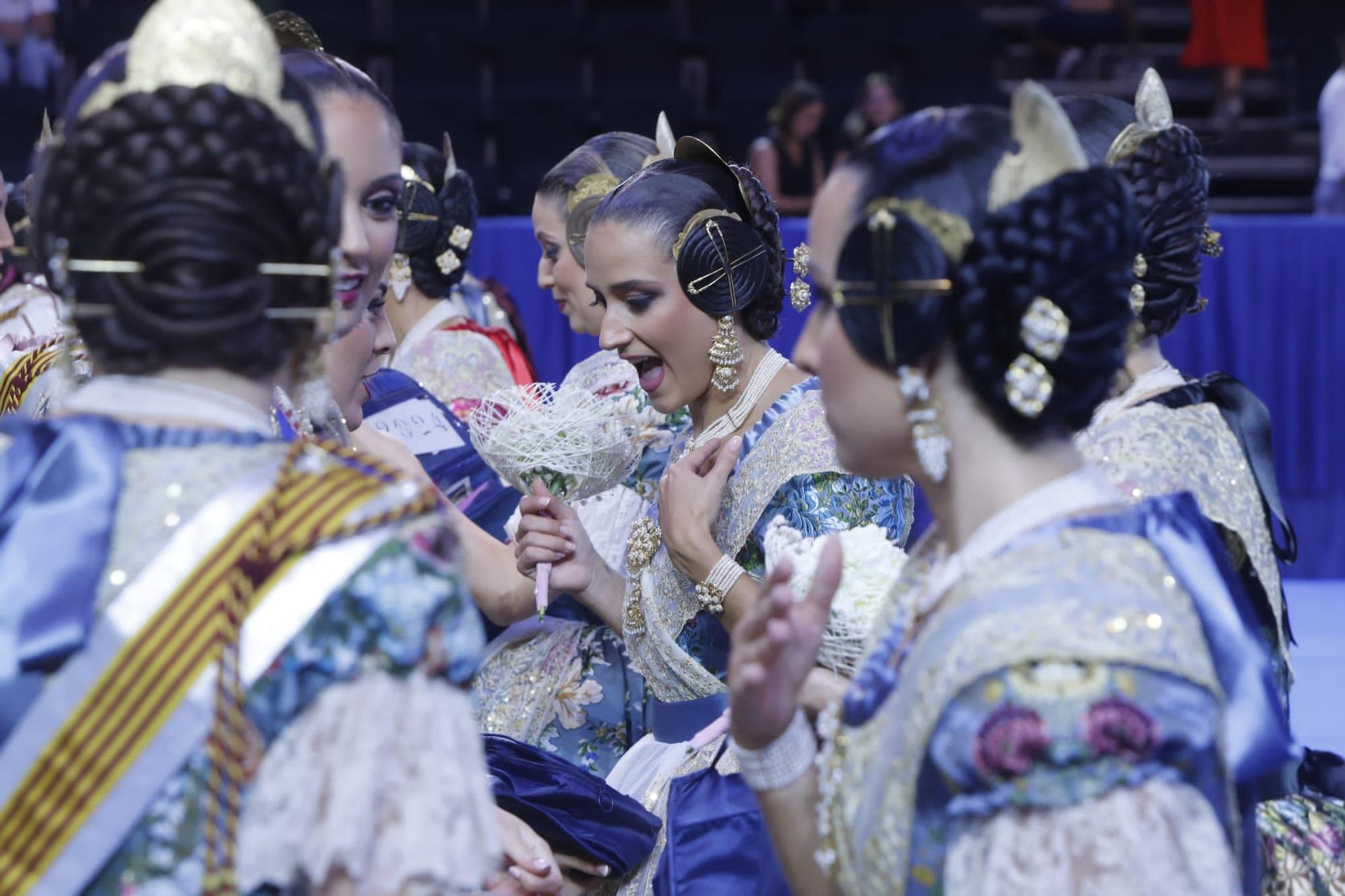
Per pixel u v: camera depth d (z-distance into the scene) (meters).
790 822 4.39
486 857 3.70
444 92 30.77
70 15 29.00
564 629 8.34
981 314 3.88
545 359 19.91
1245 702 4.18
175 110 3.72
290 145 3.82
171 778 3.49
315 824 3.51
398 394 9.01
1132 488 5.16
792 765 4.38
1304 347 21.39
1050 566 3.71
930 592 4.03
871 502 6.71
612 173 10.04
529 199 28.70
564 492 7.64
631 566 7.34
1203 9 34.38
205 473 3.66
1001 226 3.88
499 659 8.37
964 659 3.61
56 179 3.77
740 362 7.10
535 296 19.86
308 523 3.59
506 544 8.45
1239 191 33.81
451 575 3.71
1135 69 34.75
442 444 8.95
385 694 3.56
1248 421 5.69
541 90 31.42
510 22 31.69
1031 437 3.99
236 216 3.67
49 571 3.54
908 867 3.81
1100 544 3.76
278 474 3.69
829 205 4.14
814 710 4.94
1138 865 3.42
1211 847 3.51
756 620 4.25
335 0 31.03
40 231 3.91
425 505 3.72
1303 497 21.84
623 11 33.34
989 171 3.97
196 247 3.62
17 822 3.49
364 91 5.71
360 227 5.68
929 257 3.92
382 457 7.99
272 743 3.55
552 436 7.53
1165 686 3.51
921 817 3.76
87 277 3.70
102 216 3.66
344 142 5.56
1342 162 29.77
